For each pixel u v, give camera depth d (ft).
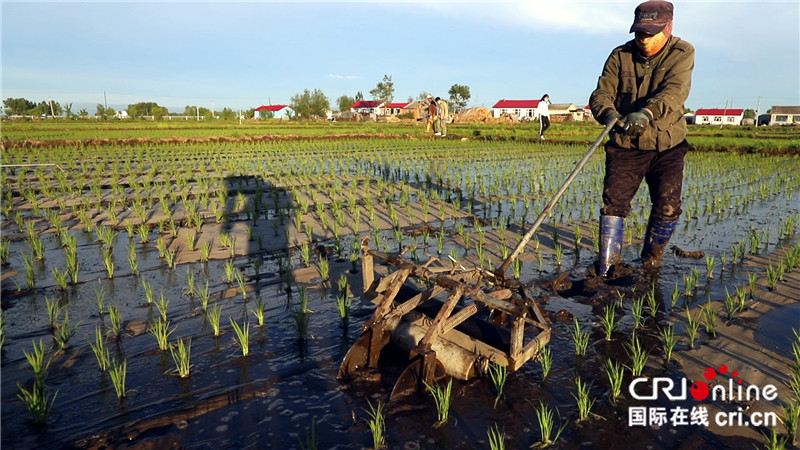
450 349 11.31
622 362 12.02
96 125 133.28
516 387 10.95
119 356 12.39
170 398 10.57
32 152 64.08
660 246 18.65
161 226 24.26
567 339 13.25
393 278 12.52
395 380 11.20
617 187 17.98
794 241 22.59
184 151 66.95
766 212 29.14
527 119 228.22
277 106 295.28
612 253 17.98
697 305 15.31
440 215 28.50
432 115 94.79
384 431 9.42
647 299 15.84
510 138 87.92
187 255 20.68
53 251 21.36
